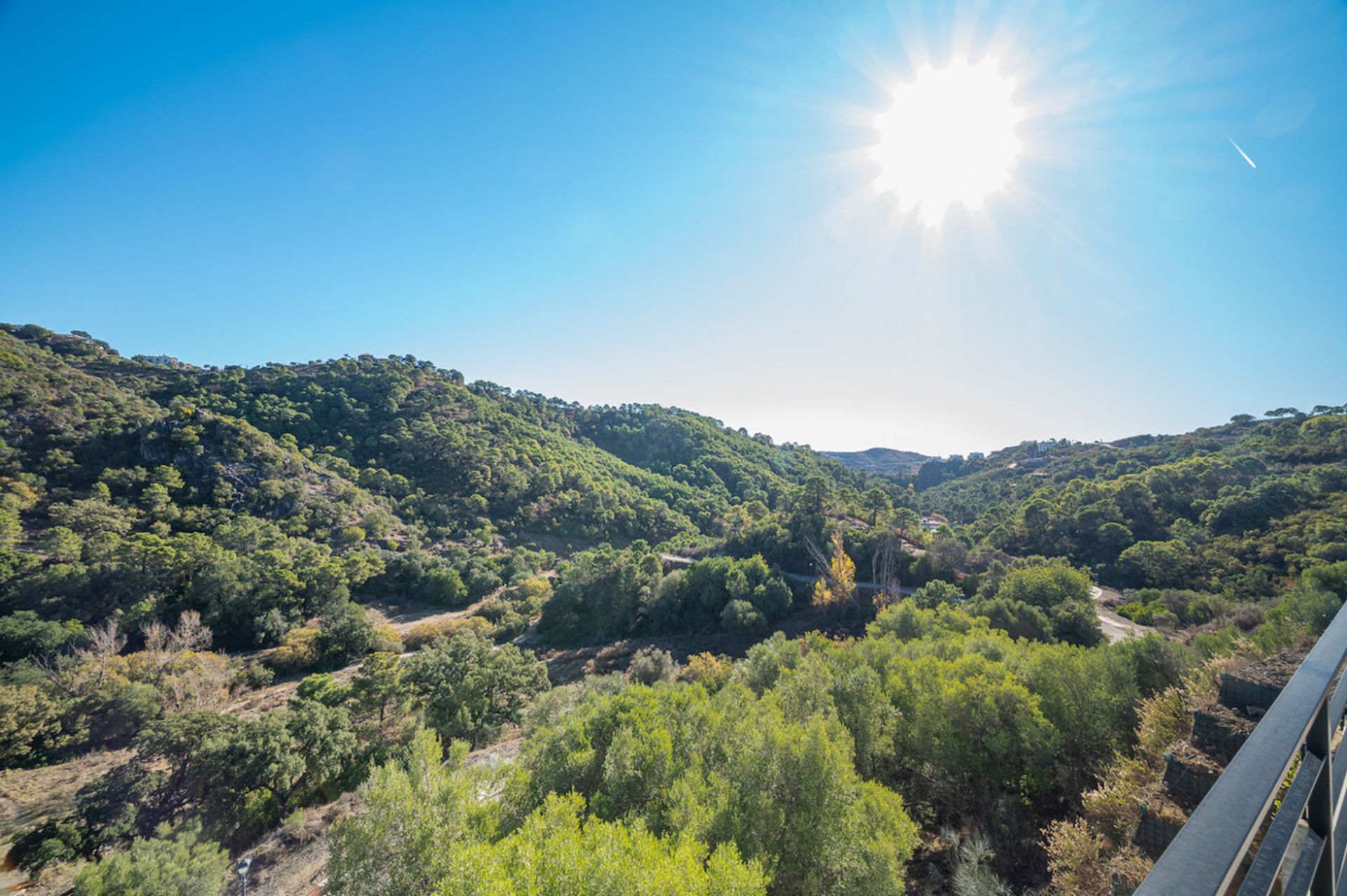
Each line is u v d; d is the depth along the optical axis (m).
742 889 8.74
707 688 32.62
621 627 56.72
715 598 54.25
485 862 9.32
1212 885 1.34
